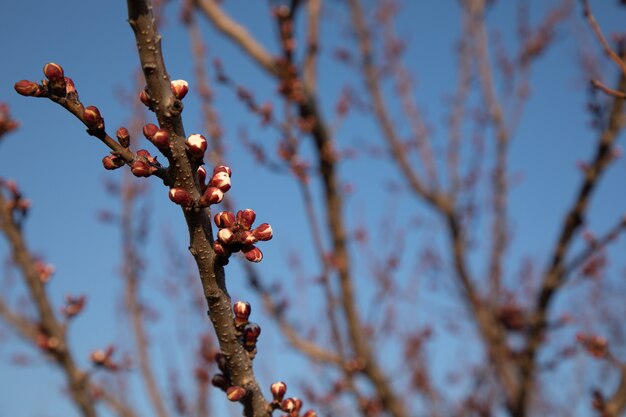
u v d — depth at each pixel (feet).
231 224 6.02
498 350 22.99
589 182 17.63
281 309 20.84
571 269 18.78
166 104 5.52
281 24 20.21
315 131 20.88
